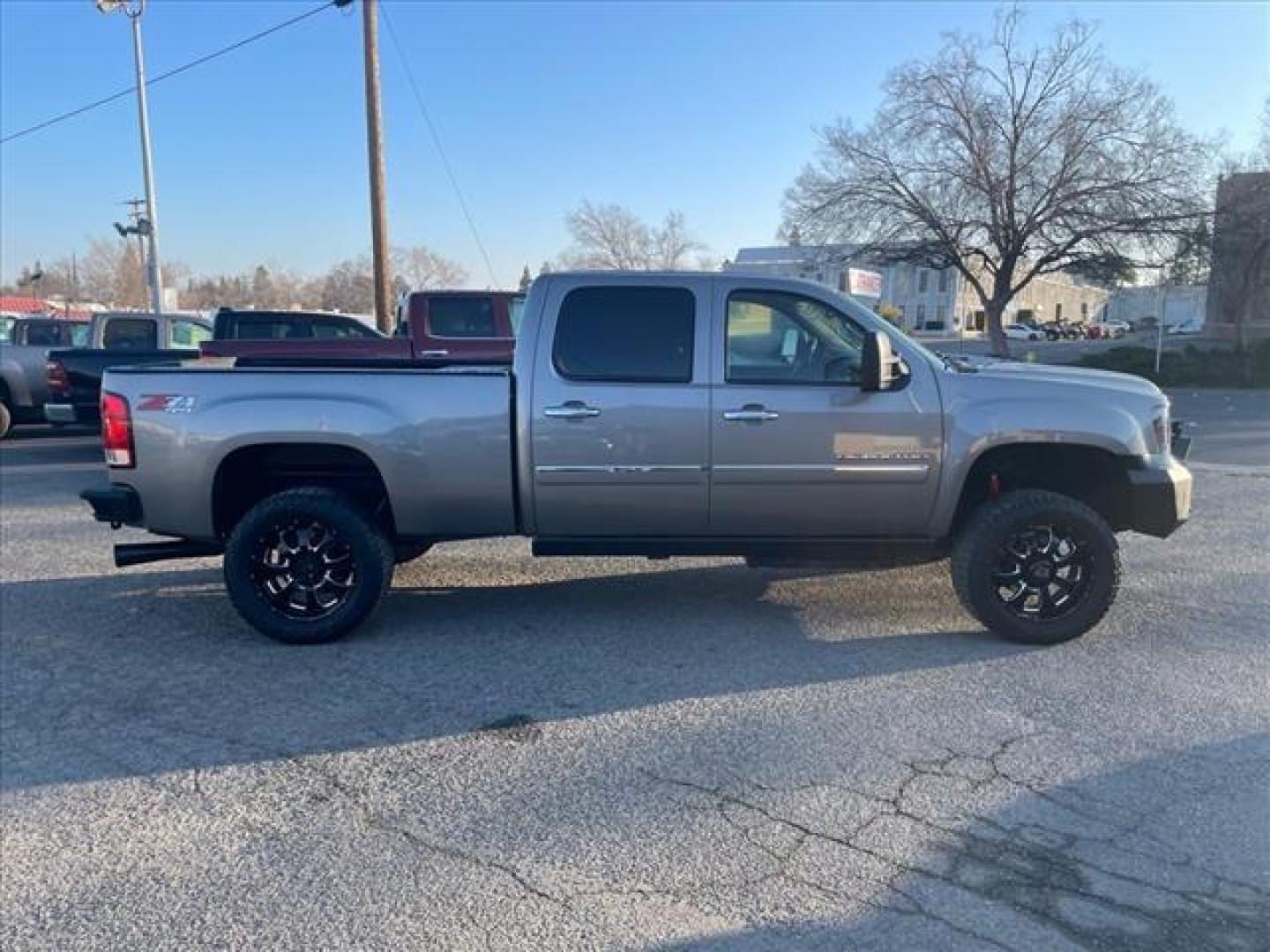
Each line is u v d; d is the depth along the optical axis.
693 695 4.47
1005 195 29.97
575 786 3.62
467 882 3.01
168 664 4.99
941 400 5.02
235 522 5.49
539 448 5.05
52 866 3.14
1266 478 10.97
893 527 5.17
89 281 91.94
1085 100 28.88
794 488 5.07
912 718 4.19
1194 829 3.26
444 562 7.06
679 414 5.00
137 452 5.09
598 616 5.71
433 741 4.03
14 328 18.97
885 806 3.44
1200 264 29.98
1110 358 31.86
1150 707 4.28
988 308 31.50
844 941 2.69
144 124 24.41
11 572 6.91
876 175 30.97
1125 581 6.38
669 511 5.14
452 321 11.74
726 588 6.30
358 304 89.38
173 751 3.97
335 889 2.98
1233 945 2.66
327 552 5.26
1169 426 5.21
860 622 5.55
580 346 5.06
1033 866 3.05
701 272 5.16
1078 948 2.66
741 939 2.71
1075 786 3.56
